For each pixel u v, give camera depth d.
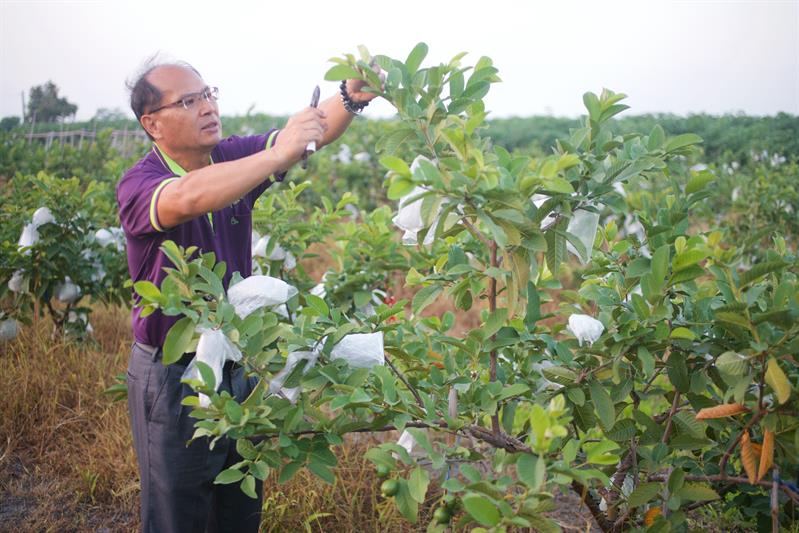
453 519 2.76
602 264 2.49
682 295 2.32
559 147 2.05
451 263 2.26
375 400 2.01
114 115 12.60
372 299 3.93
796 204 5.86
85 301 5.81
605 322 2.17
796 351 1.83
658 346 2.13
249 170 2.01
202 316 1.97
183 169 2.34
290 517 2.91
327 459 2.09
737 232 5.85
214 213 2.33
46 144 10.32
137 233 2.19
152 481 2.27
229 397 1.91
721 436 2.54
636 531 2.20
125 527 3.06
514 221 1.81
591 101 2.10
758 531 2.52
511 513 1.66
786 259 2.56
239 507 2.47
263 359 2.04
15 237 4.84
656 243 2.25
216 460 2.29
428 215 1.78
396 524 2.97
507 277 1.98
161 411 2.21
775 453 2.36
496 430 2.15
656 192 6.07
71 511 3.14
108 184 6.34
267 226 3.95
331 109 2.50
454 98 2.09
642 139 2.24
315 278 6.60
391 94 2.02
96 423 3.77
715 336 2.12
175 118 2.23
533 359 2.33
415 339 2.74
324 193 7.81
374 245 3.95
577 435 2.44
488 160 1.95
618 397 2.18
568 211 2.00
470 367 2.43
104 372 4.21
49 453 3.50
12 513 3.11
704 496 2.11
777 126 10.39
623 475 2.39
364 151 8.49
